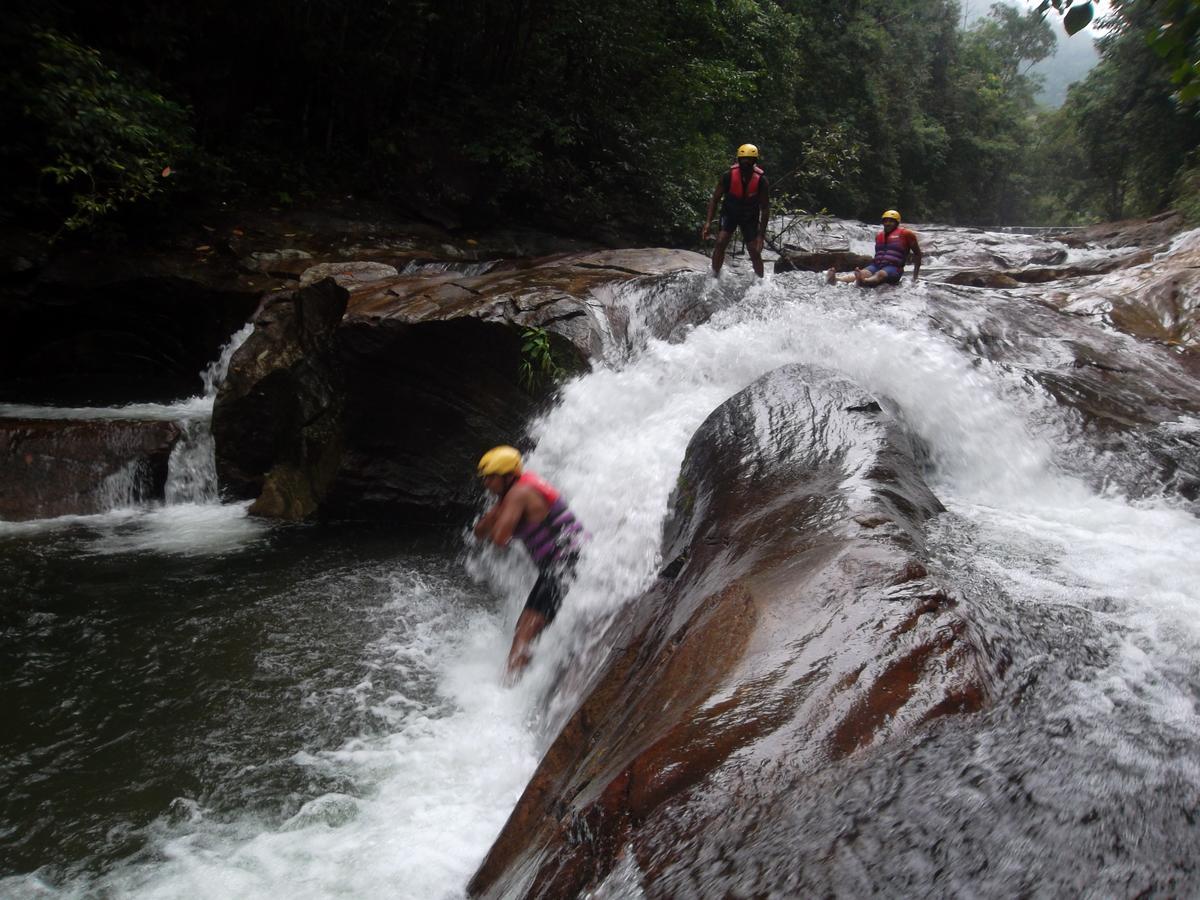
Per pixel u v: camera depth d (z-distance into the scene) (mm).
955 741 2115
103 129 10070
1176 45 2988
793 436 4766
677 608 3682
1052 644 2824
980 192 49312
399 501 7691
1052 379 6914
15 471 7547
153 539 7195
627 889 1894
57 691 4656
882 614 2652
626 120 16312
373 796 3770
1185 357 8234
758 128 23578
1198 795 1968
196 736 4266
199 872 3254
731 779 2078
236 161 13188
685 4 17094
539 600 4887
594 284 8227
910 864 1713
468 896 2963
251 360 8227
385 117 14750
